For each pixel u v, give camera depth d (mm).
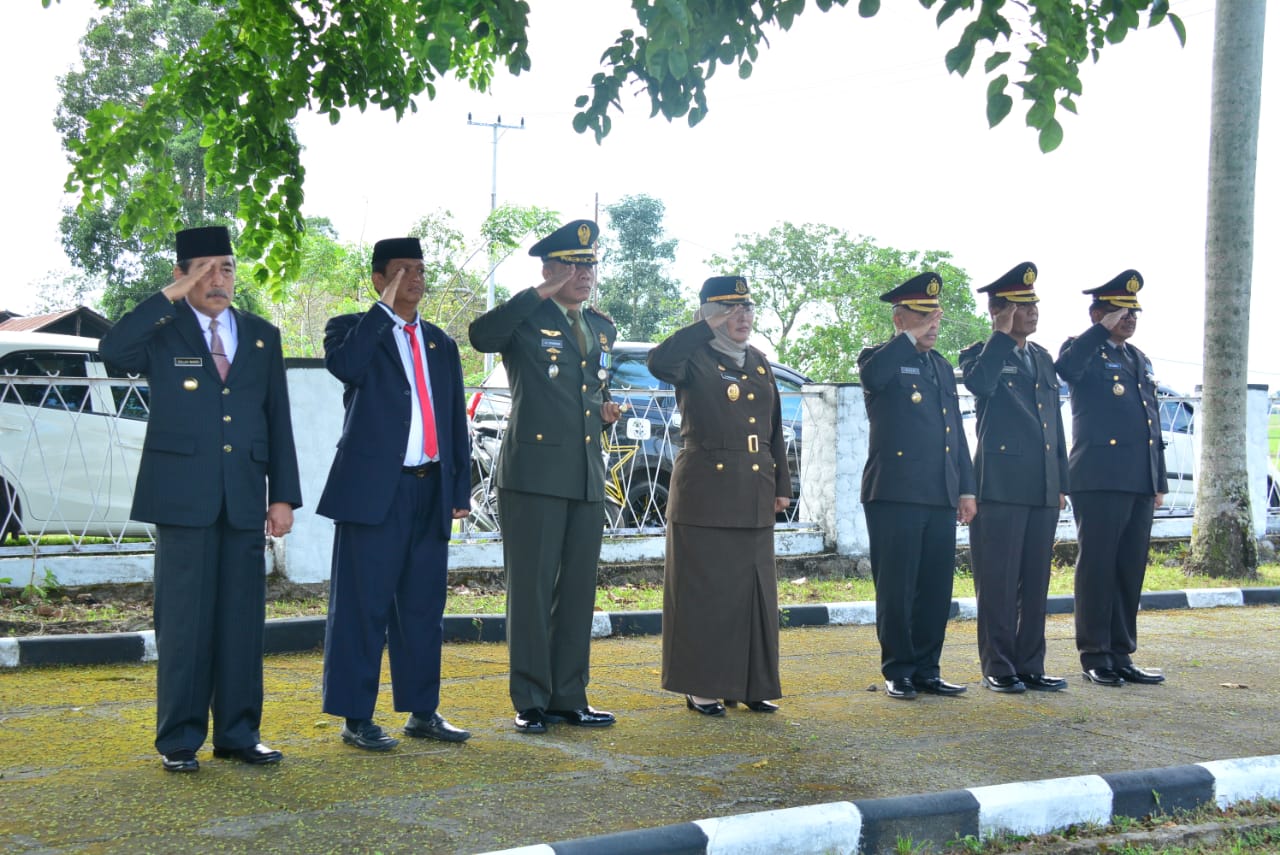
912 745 5047
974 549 6539
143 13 23938
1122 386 6785
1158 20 4637
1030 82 4270
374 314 4969
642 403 10406
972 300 34719
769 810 3834
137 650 6699
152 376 4531
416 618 5039
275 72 6641
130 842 3580
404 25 6469
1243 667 7121
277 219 6871
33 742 4805
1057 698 6188
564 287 5562
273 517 4781
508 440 5469
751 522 5734
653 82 5043
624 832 3477
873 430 6332
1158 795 4273
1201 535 11086
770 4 4891
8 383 8203
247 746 4570
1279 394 13188
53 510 8227
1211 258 11094
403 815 3889
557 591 5477
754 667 5684
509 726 5336
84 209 6691
